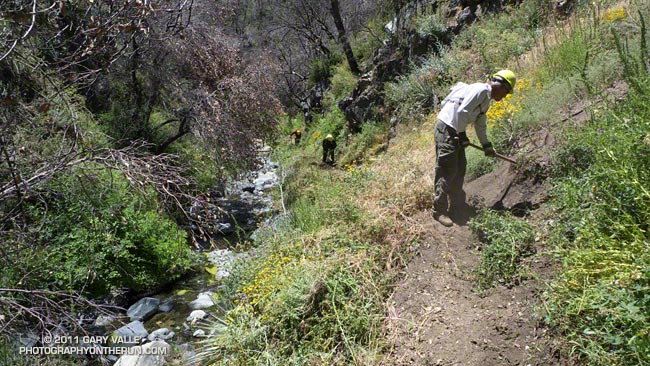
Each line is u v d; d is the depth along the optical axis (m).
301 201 8.66
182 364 5.16
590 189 3.77
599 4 7.39
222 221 11.23
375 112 14.03
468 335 3.57
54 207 5.64
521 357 3.25
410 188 5.55
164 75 10.83
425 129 8.92
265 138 12.99
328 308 4.33
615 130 3.79
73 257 6.12
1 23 3.22
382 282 4.44
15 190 3.49
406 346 3.77
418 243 4.73
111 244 6.99
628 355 2.74
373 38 19.42
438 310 3.94
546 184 4.63
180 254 8.20
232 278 5.98
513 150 5.45
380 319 4.10
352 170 6.87
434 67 10.79
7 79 3.50
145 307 6.78
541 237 4.02
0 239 3.65
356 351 3.89
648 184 3.34
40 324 3.68
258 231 8.80
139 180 3.67
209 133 10.80
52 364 4.05
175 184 3.78
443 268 4.36
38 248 4.62
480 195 5.19
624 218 3.38
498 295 3.82
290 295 4.45
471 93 4.43
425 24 12.64
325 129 18.61
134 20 3.32
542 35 8.34
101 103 10.92
